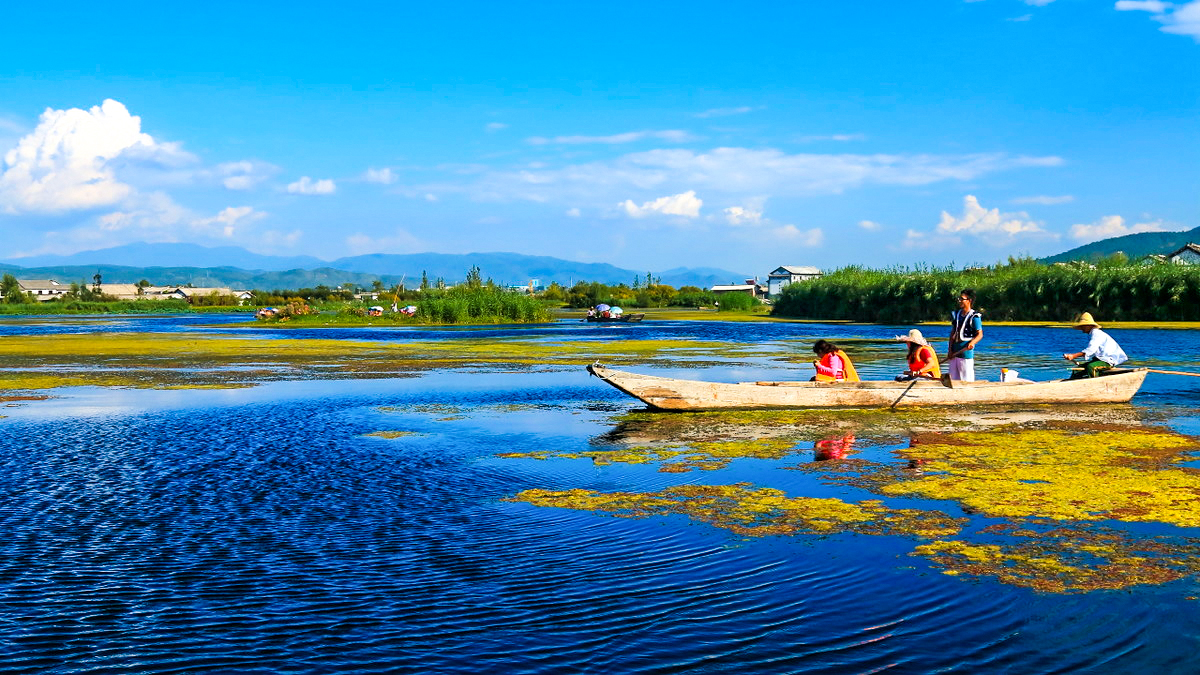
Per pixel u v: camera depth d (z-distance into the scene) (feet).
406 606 19.90
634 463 37.65
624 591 20.88
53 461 38.19
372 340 149.59
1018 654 17.16
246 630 18.52
